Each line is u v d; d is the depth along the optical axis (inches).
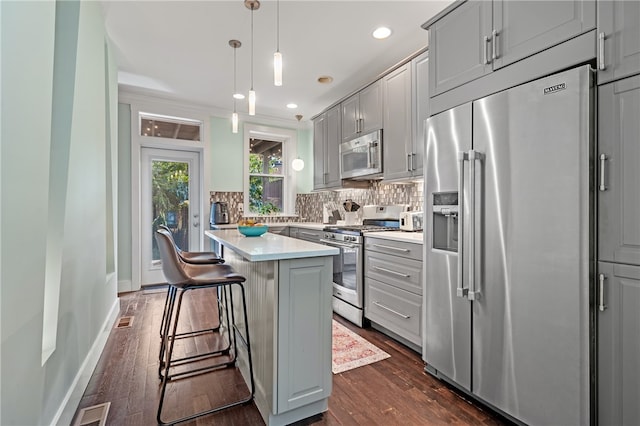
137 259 158.1
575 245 50.9
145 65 123.8
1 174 34.9
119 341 99.7
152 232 168.6
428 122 79.1
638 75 45.5
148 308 131.8
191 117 171.0
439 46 78.1
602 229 49.4
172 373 80.6
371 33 101.0
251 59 118.5
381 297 105.4
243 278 68.8
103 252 99.0
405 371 82.3
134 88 148.2
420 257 89.4
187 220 177.8
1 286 35.7
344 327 114.3
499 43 63.4
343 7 87.9
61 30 61.6
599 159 49.5
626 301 47.1
